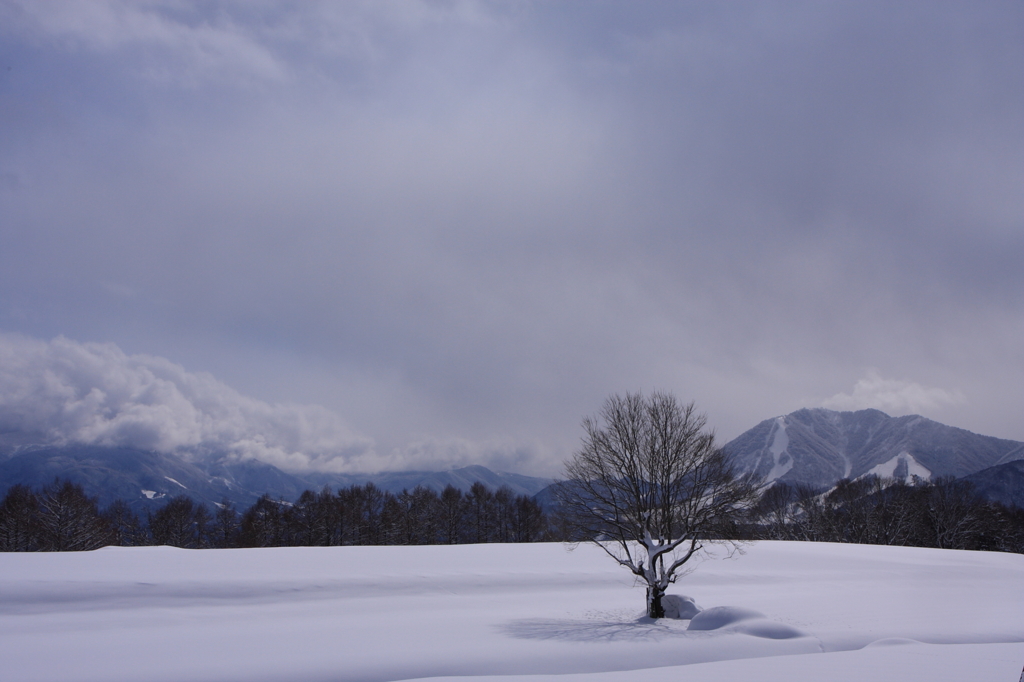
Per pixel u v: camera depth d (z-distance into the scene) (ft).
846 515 263.90
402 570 115.03
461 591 105.70
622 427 92.79
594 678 44.78
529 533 292.81
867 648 56.08
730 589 115.85
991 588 124.57
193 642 65.36
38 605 83.10
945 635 70.59
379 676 52.95
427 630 72.49
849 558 157.99
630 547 143.23
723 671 44.86
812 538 261.44
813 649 61.82
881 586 124.47
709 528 87.51
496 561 132.77
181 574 101.81
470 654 59.31
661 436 91.15
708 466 89.15
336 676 52.75
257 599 92.84
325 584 100.78
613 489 91.45
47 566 103.60
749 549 162.91
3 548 220.23
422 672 54.08
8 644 64.44
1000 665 44.78
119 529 257.75
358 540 270.67
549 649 61.31
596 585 114.01
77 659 58.03
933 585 127.85
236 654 59.72
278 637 68.08
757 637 64.90
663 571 86.28
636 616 85.71
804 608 92.73
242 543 258.78
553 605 95.96
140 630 72.38
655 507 89.45
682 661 57.47
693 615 83.15
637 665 56.29
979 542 258.16
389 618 81.87
